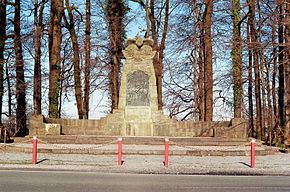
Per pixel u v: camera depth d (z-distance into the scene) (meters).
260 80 41.50
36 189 12.27
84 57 44.06
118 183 13.75
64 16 40.50
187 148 26.88
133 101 34.06
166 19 43.16
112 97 45.09
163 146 27.83
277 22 30.52
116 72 45.00
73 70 43.81
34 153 19.91
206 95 38.28
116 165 19.77
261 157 24.36
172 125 33.78
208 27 38.38
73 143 29.27
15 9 36.62
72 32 41.25
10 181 13.80
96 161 21.14
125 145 28.02
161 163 20.80
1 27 33.44
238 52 35.50
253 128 44.41
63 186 12.89
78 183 13.59
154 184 13.64
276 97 42.78
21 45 37.47
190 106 46.69
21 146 26.08
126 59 34.38
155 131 33.59
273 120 43.09
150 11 43.31
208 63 38.41
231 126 32.84
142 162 21.09
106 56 45.41
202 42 41.84
